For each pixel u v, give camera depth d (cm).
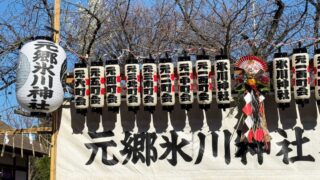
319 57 817
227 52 1145
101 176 895
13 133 940
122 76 905
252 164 862
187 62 845
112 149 902
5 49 1136
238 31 1278
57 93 838
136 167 890
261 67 852
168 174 878
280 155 858
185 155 880
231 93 875
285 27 1331
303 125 862
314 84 830
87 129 916
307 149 854
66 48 1166
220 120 884
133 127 905
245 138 859
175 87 880
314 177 844
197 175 871
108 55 1316
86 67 884
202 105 847
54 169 906
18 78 838
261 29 1293
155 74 859
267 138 836
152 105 853
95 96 868
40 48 835
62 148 913
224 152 873
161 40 1315
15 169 1919
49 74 831
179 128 891
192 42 1332
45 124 1078
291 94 862
